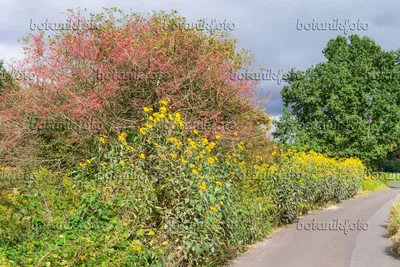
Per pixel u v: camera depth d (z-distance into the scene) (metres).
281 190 12.09
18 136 9.95
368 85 36.16
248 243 9.71
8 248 5.91
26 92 10.23
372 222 13.32
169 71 10.24
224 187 8.01
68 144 9.64
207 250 6.79
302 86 36.31
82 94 9.84
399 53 37.09
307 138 34.34
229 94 11.00
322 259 8.48
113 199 6.67
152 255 6.23
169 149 7.44
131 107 10.05
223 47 12.50
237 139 10.45
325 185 17.19
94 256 5.50
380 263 8.16
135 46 10.27
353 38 37.78
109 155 7.69
